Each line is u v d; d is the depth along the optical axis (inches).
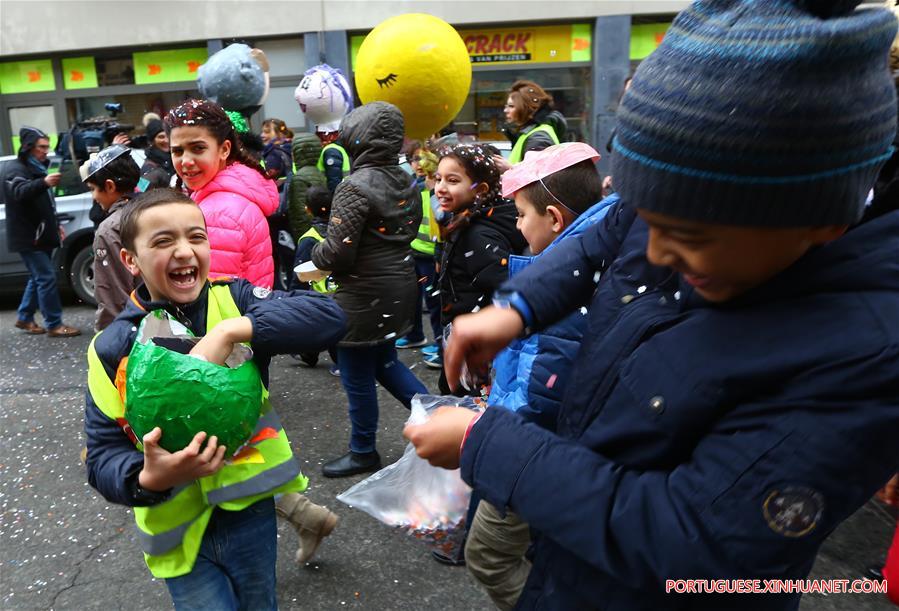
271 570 67.4
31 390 184.7
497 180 116.5
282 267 236.7
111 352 57.0
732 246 25.9
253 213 106.3
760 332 28.4
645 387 32.1
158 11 437.7
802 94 22.7
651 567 29.7
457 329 40.9
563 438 36.2
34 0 442.3
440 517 65.4
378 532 110.6
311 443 144.4
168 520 59.7
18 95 469.1
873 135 24.1
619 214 43.5
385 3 423.5
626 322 35.5
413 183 123.7
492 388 75.3
